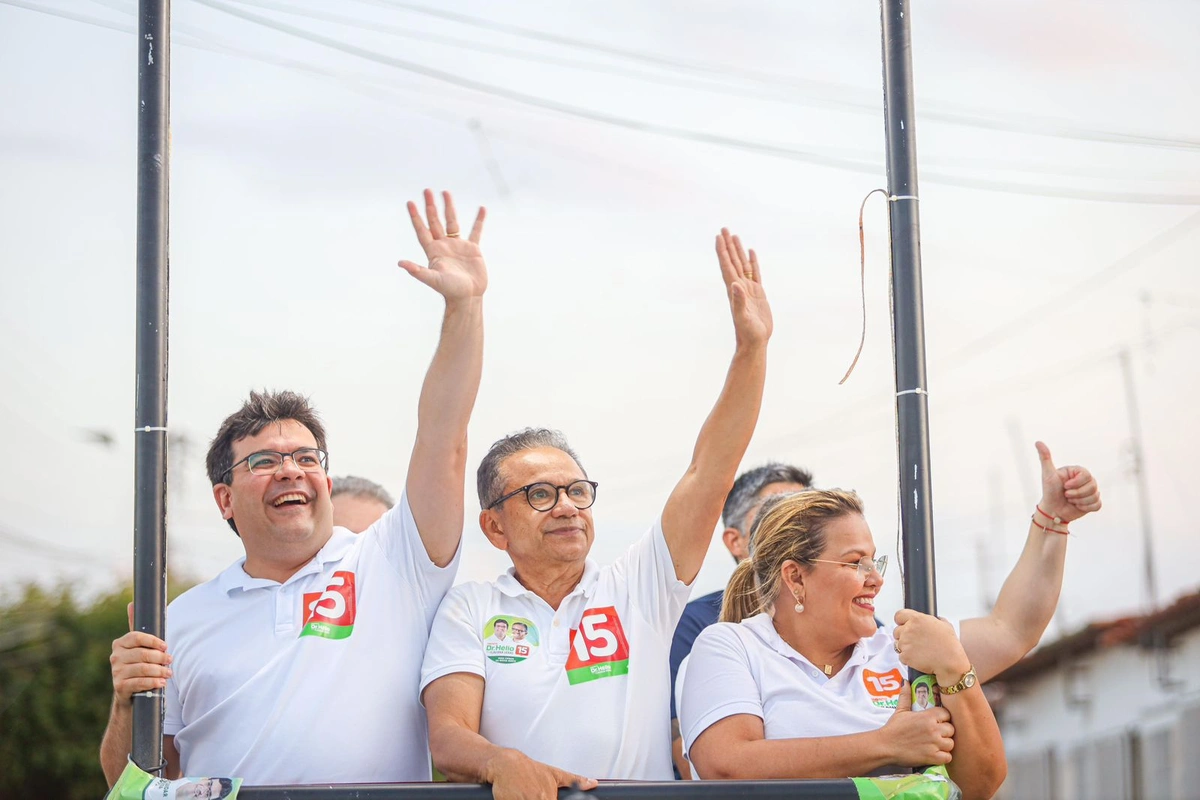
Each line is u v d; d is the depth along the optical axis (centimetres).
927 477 342
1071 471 380
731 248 380
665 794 319
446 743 336
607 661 362
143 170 350
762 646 362
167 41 358
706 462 375
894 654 370
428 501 377
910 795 317
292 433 393
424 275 362
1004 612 385
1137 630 1395
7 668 1434
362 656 370
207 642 379
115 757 336
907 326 349
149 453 338
